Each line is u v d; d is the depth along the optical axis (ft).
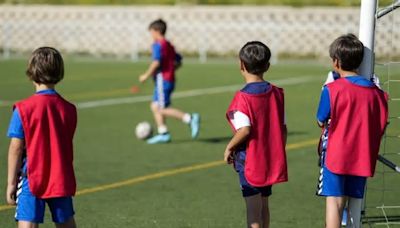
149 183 36.17
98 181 36.40
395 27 88.58
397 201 32.53
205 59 105.19
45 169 21.01
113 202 32.53
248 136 23.22
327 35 104.17
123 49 110.73
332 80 25.08
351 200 24.81
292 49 105.81
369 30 24.88
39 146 20.93
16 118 20.93
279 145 23.52
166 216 30.35
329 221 23.66
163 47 46.24
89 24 111.75
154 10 109.70
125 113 59.06
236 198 33.37
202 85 77.05
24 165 21.15
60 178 21.02
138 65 97.76
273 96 23.59
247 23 106.63
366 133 23.34
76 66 96.32
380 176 36.81
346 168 23.34
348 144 23.31
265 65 23.66
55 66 21.39
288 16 105.40
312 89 74.43
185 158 42.19
